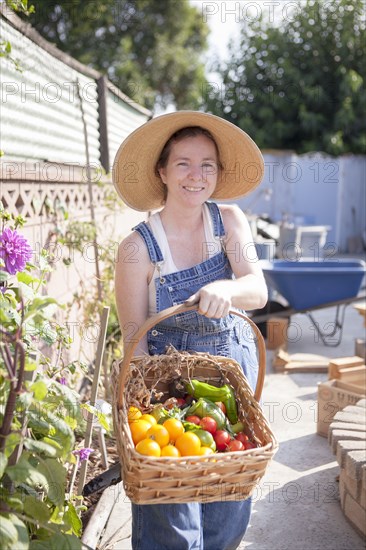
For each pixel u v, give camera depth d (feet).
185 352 8.46
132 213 28.50
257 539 11.04
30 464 7.19
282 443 15.14
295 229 35.78
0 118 12.59
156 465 6.51
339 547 10.81
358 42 55.93
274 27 57.82
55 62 16.78
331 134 55.26
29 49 14.47
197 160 8.66
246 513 8.61
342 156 56.13
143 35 73.87
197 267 8.77
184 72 75.51
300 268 25.04
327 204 58.08
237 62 58.13
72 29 66.03
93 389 10.34
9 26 13.10
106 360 17.13
